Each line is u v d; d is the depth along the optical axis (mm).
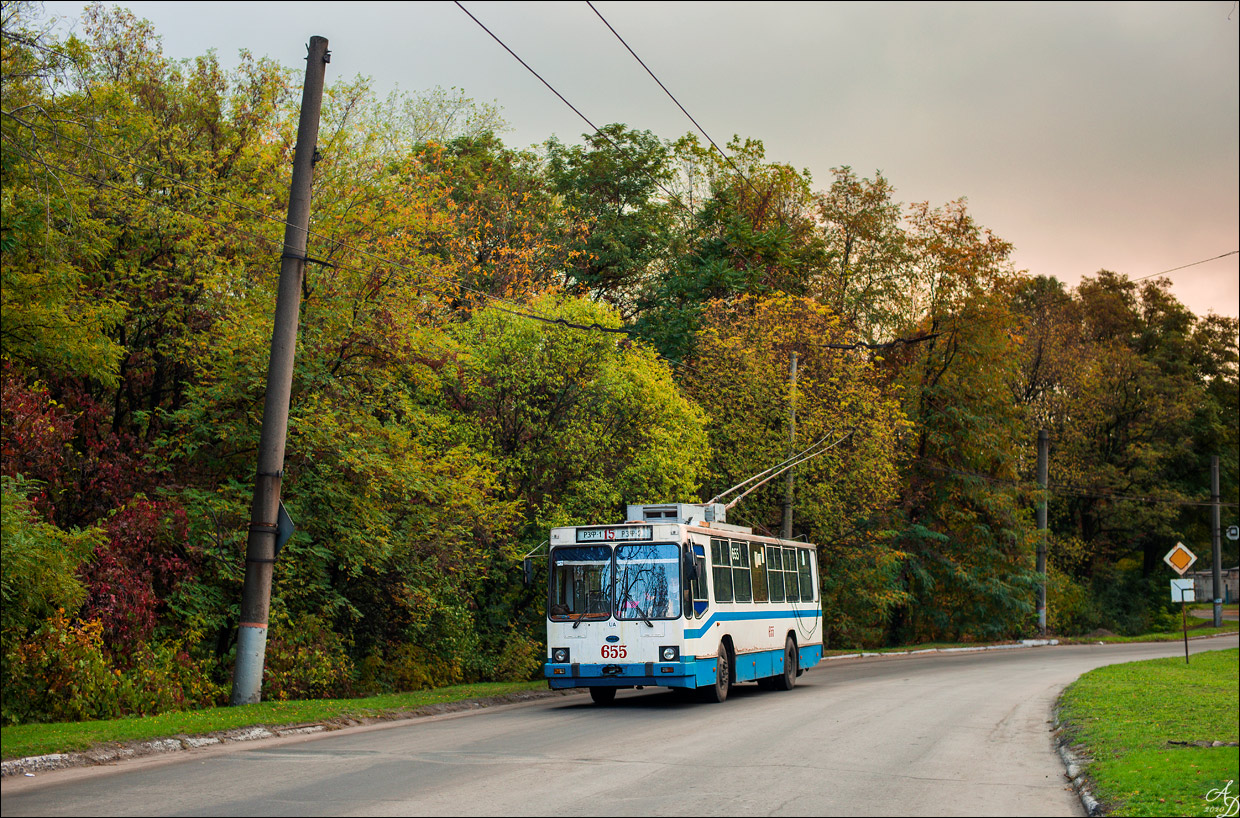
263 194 25438
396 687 24531
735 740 14531
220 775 11281
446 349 25766
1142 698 20469
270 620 21312
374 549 22328
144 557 19391
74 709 15578
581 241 48719
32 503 16609
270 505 18750
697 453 30984
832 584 43094
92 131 19531
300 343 22844
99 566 17734
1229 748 12953
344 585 24312
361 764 12094
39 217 18031
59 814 9109
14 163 17609
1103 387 67812
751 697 23016
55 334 18922
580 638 20172
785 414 38000
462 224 40688
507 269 40500
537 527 28547
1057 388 65625
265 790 10289
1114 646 52219
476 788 10383
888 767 12078
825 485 38125
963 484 50344
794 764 12156
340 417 22922
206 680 18734
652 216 52125
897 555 43375
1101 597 67625
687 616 19938
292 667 20891
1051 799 10117
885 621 50031
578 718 17938
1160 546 73625
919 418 50125
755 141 53562
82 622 16547
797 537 41500
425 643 26562
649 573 20188
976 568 50531
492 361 28469
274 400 18844
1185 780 10492
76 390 21328
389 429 23703
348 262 24047
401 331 24047
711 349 40031
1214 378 74750
